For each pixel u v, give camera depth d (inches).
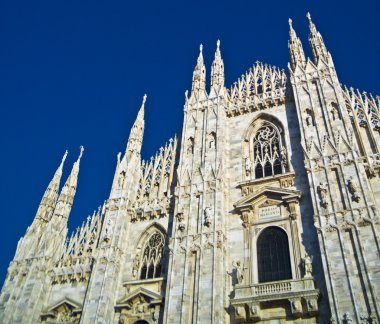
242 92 1925.4
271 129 1728.6
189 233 1459.2
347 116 1519.4
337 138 1464.1
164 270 1482.5
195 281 1338.6
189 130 1796.3
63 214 1808.6
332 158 1421.0
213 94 1888.5
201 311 1264.8
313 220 1369.3
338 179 1374.3
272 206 1471.5
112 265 1515.7
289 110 1726.1
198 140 1732.3
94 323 1379.2
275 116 1733.5
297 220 1395.2
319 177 1397.6
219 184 1544.0
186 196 1569.9
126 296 1448.1
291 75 1738.4
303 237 1352.1
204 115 1820.9
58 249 1701.5
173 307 1315.2
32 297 1536.7
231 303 1259.2
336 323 1109.7
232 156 1699.1
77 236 1728.6
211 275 1328.7
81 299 1520.7
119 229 1612.9
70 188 1907.0
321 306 1192.8
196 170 1631.4
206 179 1577.3
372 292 1119.6
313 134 1524.4
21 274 1621.6
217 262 1353.3
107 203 1707.7
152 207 1659.7
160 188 1732.3
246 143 1729.8
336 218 1282.0
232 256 1416.1
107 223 1636.3
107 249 1562.5
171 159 1819.6
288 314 1213.7
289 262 1332.4
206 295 1291.8
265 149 1681.8
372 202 1274.6
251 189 1556.3
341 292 1152.8
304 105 1626.5
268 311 1238.9
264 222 1443.2
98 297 1443.2
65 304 1521.9
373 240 1205.1
